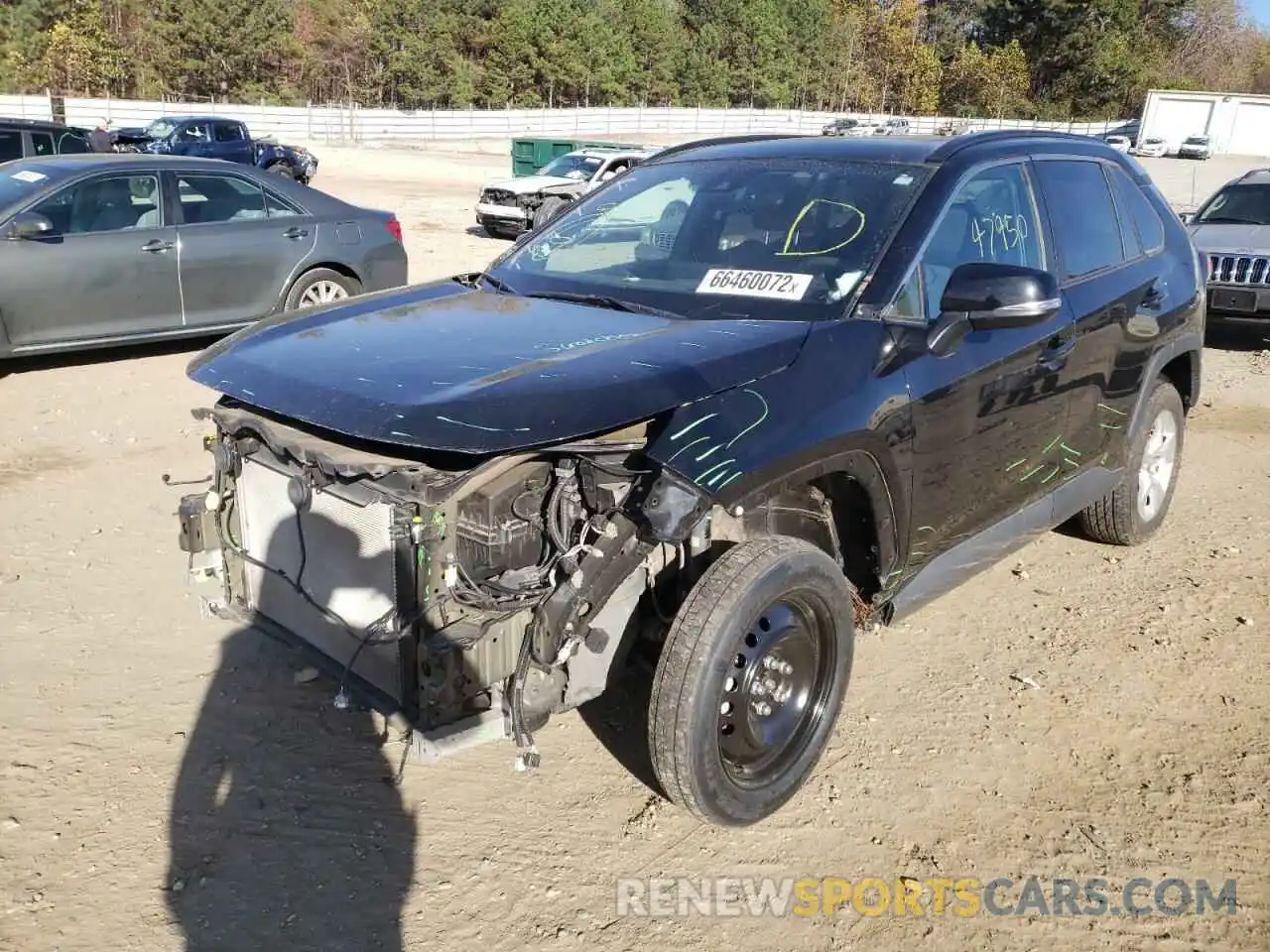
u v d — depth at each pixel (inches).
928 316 137.3
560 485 111.9
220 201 339.6
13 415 279.1
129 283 317.7
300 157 1156.5
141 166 324.2
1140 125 2503.7
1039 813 130.0
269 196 351.3
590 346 124.0
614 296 146.6
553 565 112.6
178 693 152.3
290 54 2906.0
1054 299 128.2
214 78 2743.6
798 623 122.9
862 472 125.6
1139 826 127.8
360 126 1963.6
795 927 111.3
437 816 127.5
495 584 110.8
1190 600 187.2
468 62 2864.2
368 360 122.9
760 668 121.0
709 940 109.1
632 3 3105.3
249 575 138.4
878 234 139.8
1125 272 179.9
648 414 108.8
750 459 110.8
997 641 172.7
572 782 134.6
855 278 135.5
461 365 119.2
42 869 116.5
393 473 109.3
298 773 135.0
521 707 112.9
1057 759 140.9
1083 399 168.9
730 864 120.6
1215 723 149.5
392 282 383.6
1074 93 3284.9
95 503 221.9
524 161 1156.5
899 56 3516.2
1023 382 150.7
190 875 116.2
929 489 137.6
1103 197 181.6
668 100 3152.1
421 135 2053.4
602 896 115.0
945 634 175.0
